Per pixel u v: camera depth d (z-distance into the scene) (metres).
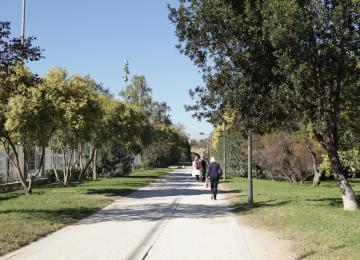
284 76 15.75
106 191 28.06
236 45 16.23
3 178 30.98
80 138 28.69
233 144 52.50
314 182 38.72
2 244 11.12
